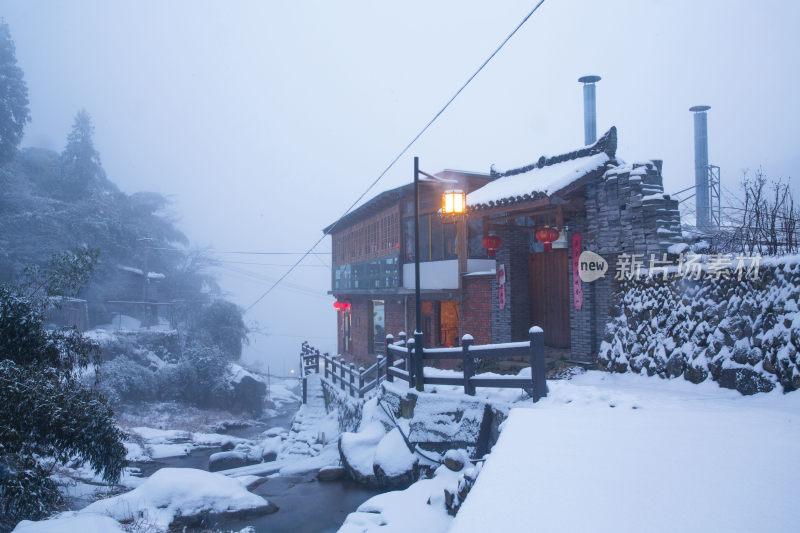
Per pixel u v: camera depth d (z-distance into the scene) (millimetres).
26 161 39656
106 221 35906
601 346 9539
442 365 15344
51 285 8875
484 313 13875
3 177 32906
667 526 2625
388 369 10469
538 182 10820
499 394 7707
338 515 7578
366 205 18781
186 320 38500
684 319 7961
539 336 7023
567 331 11938
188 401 25922
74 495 8594
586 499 3016
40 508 6789
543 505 2939
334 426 15133
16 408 6738
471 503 3000
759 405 5859
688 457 3746
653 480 3295
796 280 6332
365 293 20000
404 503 6344
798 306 6191
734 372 6730
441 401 8250
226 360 28781
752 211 9258
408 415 9062
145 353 27031
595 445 4133
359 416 12242
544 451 3998
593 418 5129
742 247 9398
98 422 7691
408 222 17141
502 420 7074
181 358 27938
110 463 7895
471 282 14312
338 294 23781
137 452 13898
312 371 24906
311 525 7230
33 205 33281
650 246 9133
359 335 22766
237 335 38938
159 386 24984
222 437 17781
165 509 7289
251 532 6848
